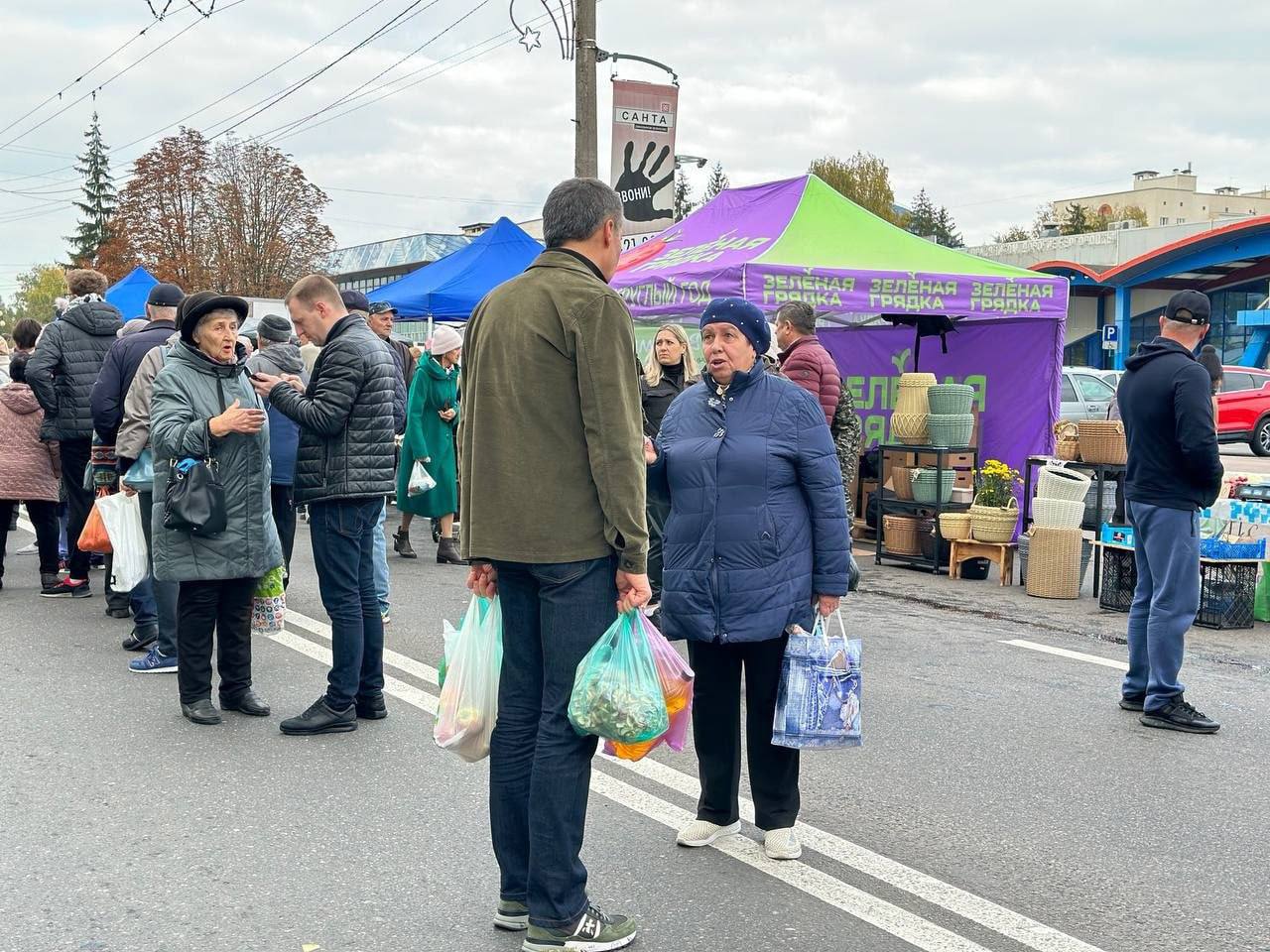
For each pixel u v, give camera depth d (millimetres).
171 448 5074
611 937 3250
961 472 9938
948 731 5406
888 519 10188
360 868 3816
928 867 3893
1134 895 3701
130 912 3480
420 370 9555
